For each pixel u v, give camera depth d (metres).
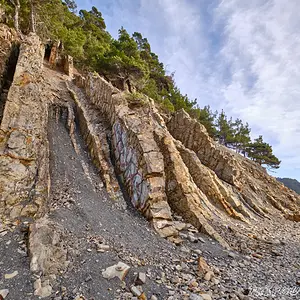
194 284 4.31
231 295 4.05
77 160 9.53
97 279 3.90
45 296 3.36
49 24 22.12
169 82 36.69
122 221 6.79
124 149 9.60
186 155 13.00
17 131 7.32
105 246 5.03
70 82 18.36
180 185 9.19
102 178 8.84
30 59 11.48
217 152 16.88
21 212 5.42
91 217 6.35
